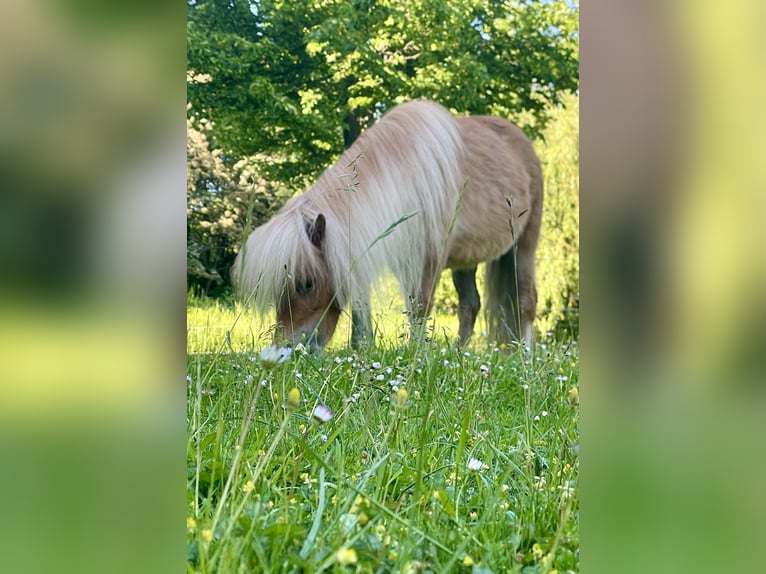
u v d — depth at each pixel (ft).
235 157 35.40
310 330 14.53
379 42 37.52
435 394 6.96
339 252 15.11
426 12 37.01
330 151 37.06
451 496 4.89
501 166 19.83
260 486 4.75
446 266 20.13
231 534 3.55
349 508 4.18
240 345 10.19
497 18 38.86
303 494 4.70
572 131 38.42
